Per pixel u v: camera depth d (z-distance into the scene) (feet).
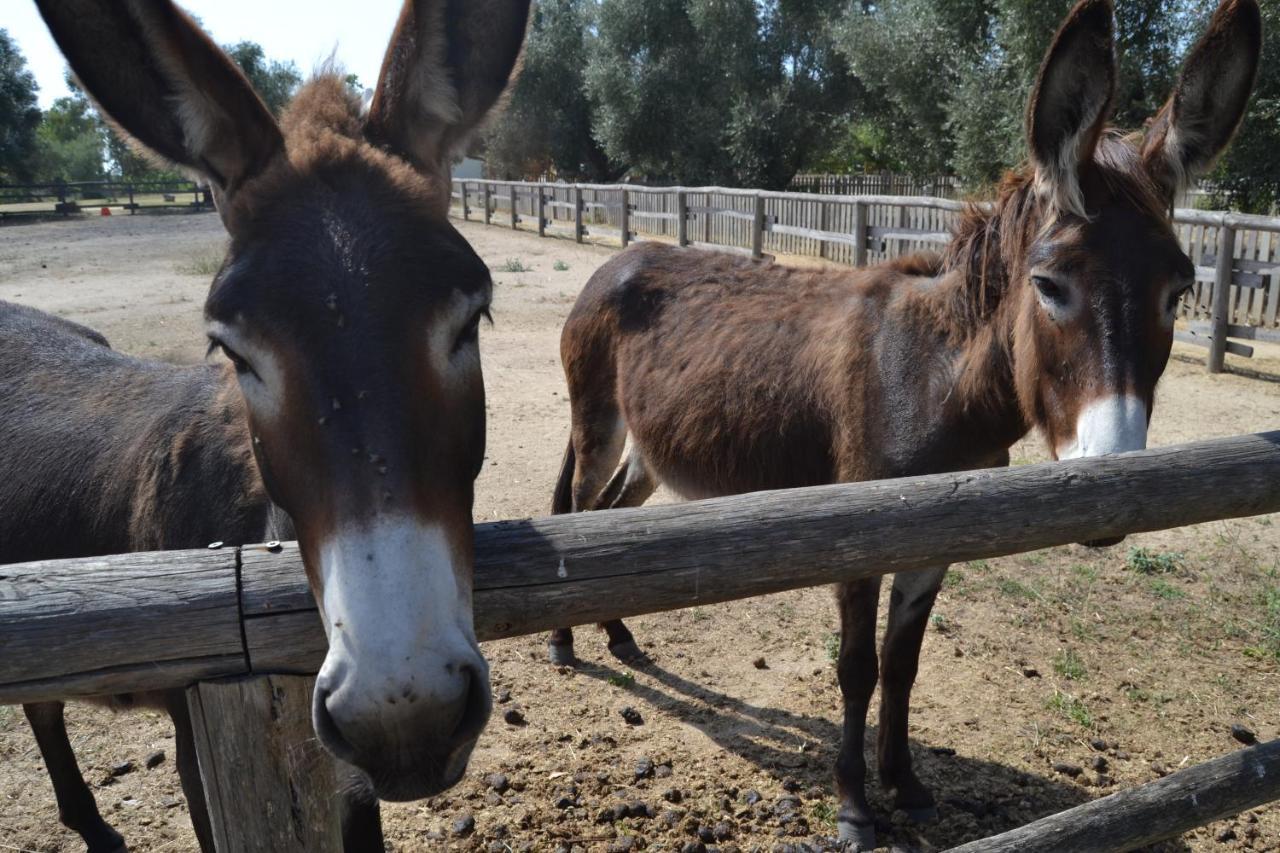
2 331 10.46
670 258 14.53
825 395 10.71
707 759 11.89
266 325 4.96
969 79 57.41
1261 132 46.26
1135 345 8.01
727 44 93.71
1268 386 27.68
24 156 137.08
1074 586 16.29
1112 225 8.28
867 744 12.22
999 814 10.78
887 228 41.34
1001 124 53.98
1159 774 11.48
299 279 5.02
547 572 5.31
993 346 9.43
